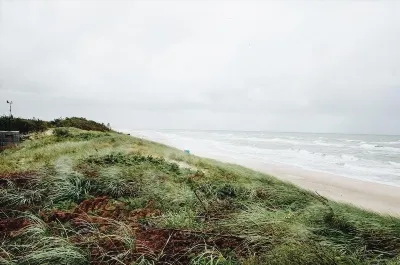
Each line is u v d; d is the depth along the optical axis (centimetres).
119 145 1780
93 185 686
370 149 5081
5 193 586
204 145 5231
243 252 397
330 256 362
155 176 823
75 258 351
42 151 1330
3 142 1686
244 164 2562
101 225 477
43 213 506
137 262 361
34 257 342
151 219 512
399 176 2136
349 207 845
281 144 6225
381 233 502
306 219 537
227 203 652
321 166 2641
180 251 397
